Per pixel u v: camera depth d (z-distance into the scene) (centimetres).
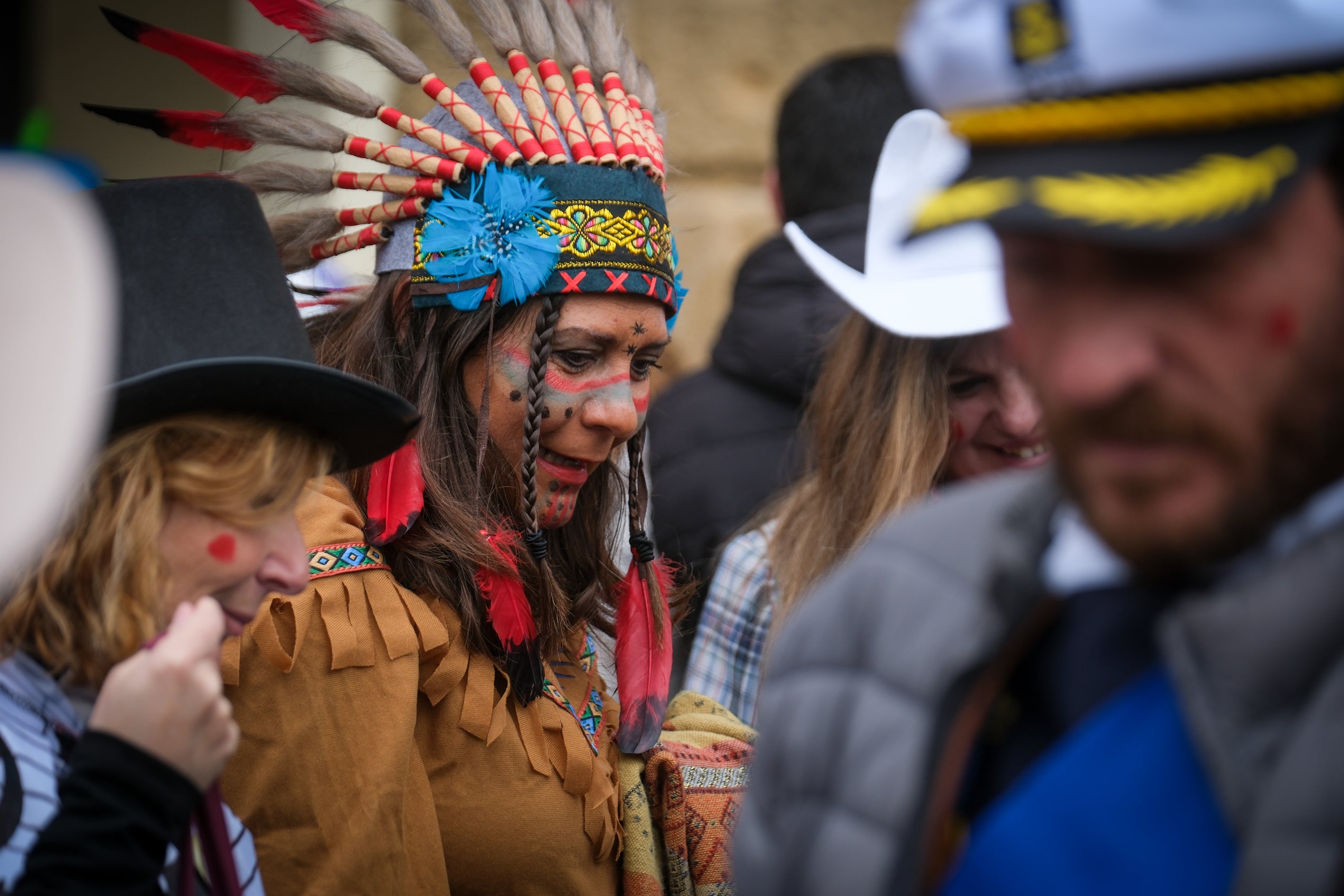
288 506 166
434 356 226
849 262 310
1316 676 104
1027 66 107
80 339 101
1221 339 99
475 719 211
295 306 179
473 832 210
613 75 241
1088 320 104
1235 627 106
